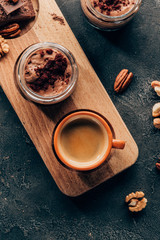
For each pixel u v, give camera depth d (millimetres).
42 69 471
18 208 538
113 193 537
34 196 538
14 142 539
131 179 536
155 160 535
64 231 537
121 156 495
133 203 523
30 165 539
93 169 493
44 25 496
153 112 529
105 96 495
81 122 495
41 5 495
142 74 539
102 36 537
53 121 492
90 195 538
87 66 495
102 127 486
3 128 539
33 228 537
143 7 535
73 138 497
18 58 493
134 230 536
